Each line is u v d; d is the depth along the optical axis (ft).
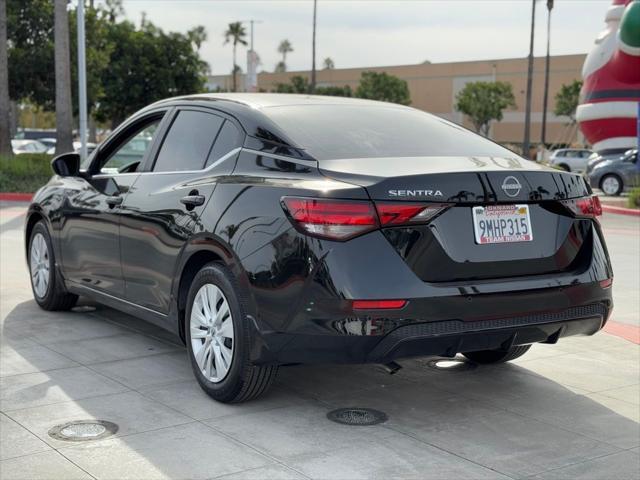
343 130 14.97
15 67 85.56
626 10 90.48
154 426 13.43
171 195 15.83
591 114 95.30
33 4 87.10
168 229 15.57
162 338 19.06
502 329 13.00
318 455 12.35
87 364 16.88
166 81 124.67
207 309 14.67
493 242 13.12
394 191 12.46
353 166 13.25
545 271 13.66
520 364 17.74
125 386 15.48
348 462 12.11
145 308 16.87
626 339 20.17
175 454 12.28
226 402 14.52
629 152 80.79
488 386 16.06
